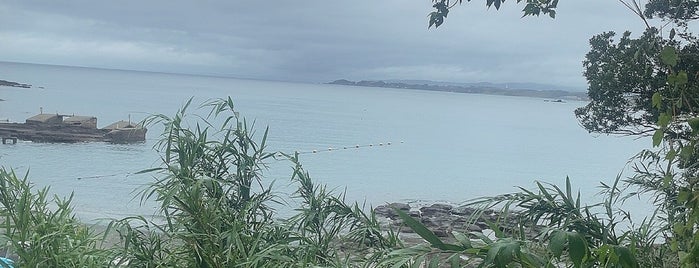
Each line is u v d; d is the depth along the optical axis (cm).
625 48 1165
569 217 266
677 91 282
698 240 238
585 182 3088
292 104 14788
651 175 347
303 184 357
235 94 18512
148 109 8925
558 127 11562
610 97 1133
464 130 9856
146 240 315
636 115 1128
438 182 3812
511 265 220
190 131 337
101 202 1756
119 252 310
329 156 4847
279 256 300
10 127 5272
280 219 339
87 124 5312
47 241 315
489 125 11488
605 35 1230
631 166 421
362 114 12681
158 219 346
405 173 4159
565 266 230
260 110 11019
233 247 311
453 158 5434
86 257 311
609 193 347
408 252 228
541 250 238
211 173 337
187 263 305
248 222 334
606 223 286
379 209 1180
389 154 5525
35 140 4897
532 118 15412
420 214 2241
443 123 11438
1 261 319
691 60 647
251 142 348
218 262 301
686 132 269
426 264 232
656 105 266
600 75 1151
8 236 314
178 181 313
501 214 273
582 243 206
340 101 19862
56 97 11450
